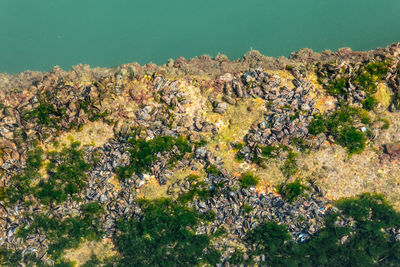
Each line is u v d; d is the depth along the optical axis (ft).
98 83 88.43
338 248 75.41
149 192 81.05
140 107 87.10
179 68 92.73
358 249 75.20
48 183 82.58
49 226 80.53
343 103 85.46
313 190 80.07
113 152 83.56
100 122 86.74
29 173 83.51
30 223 81.20
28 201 82.12
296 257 75.61
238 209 78.79
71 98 87.61
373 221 76.89
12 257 79.10
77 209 81.35
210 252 77.00
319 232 76.79
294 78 88.99
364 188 80.23
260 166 82.02
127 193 81.15
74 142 85.66
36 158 84.38
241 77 89.40
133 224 78.89
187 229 78.02
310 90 87.56
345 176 80.84
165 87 87.92
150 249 77.87
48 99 88.58
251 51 94.58
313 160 82.02
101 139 86.28
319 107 86.33
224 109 86.53
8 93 92.07
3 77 95.30
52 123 86.84
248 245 77.36
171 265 76.43
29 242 79.92
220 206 79.05
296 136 83.25
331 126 83.56
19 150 85.25
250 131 84.84
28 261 78.79
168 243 77.87
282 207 78.33
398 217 76.13
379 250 74.38
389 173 80.84
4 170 84.38
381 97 85.46
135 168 82.28
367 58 89.56
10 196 82.53
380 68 85.56
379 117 84.48
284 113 85.20
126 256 78.28
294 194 78.74
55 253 79.10
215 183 80.18
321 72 88.17
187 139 84.28
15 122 87.61
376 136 82.99
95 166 83.56
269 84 86.99
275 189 80.38
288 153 82.33
